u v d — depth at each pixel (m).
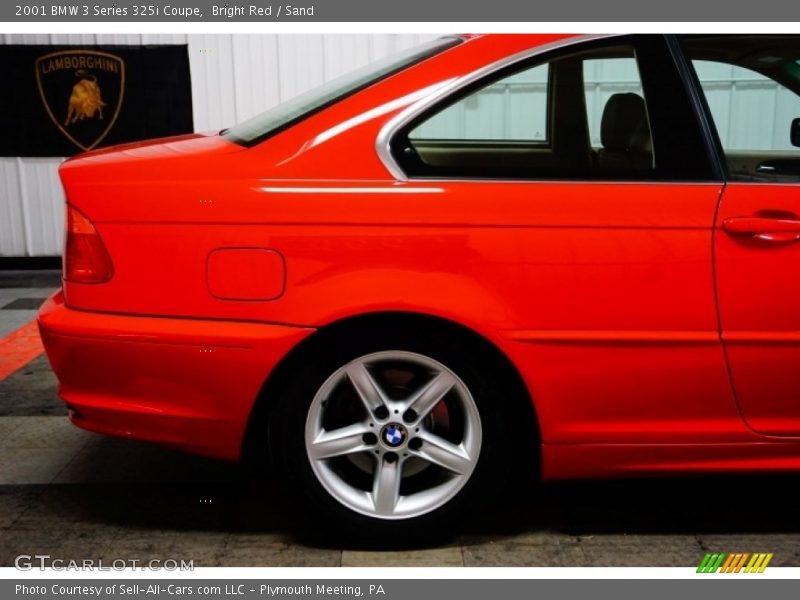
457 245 2.17
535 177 2.22
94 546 2.41
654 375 2.24
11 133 6.48
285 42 6.46
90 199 2.25
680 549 2.40
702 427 2.31
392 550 2.39
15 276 6.45
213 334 2.20
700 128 2.27
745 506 2.67
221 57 6.46
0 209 6.61
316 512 2.34
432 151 2.26
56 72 6.41
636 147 2.31
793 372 2.27
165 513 2.61
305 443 2.29
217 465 2.96
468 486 2.33
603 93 2.34
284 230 2.17
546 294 2.19
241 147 2.32
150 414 2.29
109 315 2.26
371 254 2.17
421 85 2.29
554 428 2.28
